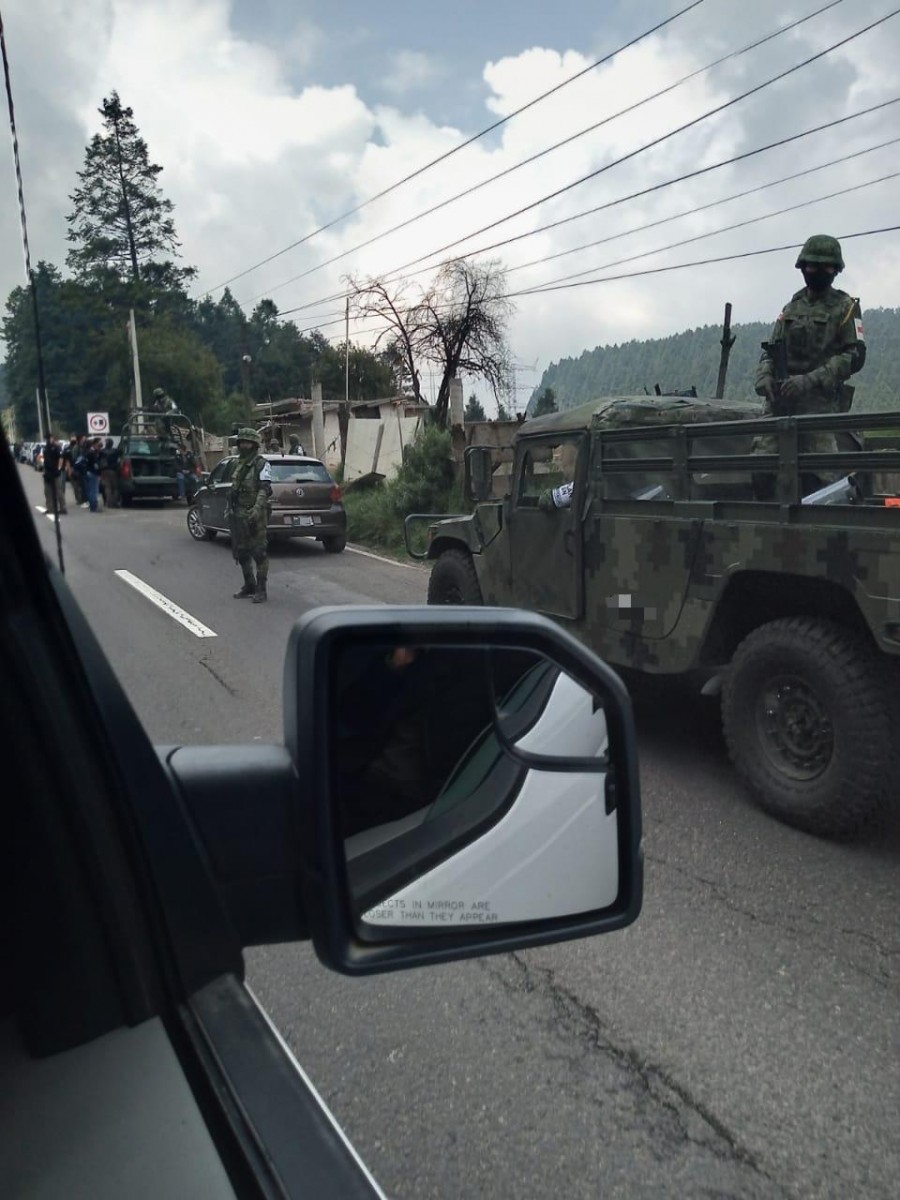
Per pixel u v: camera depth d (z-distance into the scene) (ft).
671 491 19.72
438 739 5.41
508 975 12.32
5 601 4.01
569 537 21.61
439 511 57.11
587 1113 9.79
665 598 19.06
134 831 4.44
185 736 21.88
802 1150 9.33
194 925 4.57
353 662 5.16
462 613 5.59
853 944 13.12
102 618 35.01
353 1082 10.24
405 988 12.01
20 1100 4.10
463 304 89.15
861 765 15.61
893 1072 10.50
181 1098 4.11
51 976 4.29
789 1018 11.44
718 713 23.61
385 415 106.32
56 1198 3.75
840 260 21.48
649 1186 8.84
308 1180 3.85
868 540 15.08
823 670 15.88
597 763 5.94
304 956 12.72
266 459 51.83
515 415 86.53
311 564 49.37
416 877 5.24
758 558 16.90
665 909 14.07
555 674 5.80
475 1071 10.43
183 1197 3.76
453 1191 8.75
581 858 5.80
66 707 4.19
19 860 4.23
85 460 79.41
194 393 105.70
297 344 240.53
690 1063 10.61
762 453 19.47
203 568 47.19
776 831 16.85
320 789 4.97
